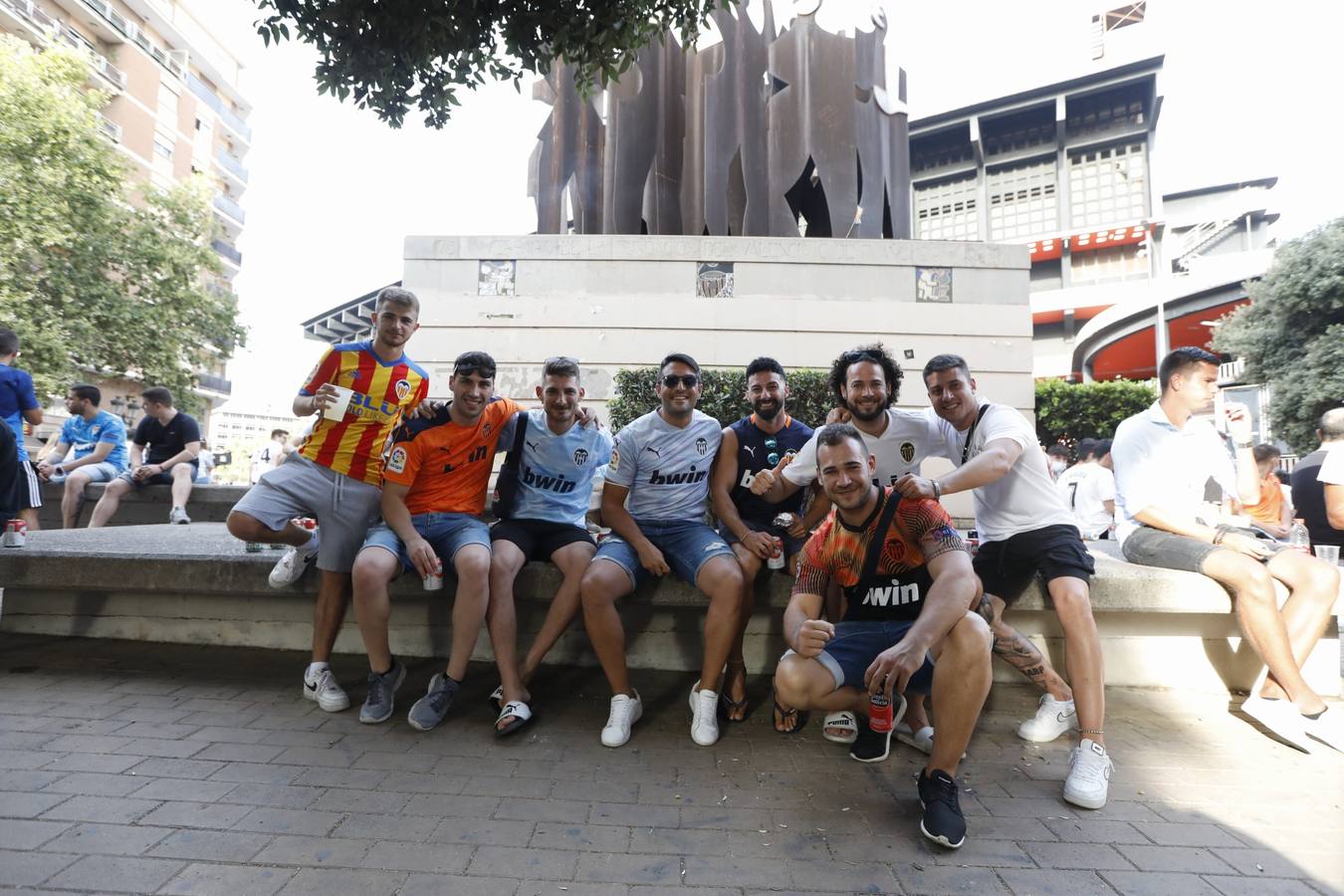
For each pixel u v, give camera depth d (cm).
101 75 2958
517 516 337
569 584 309
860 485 243
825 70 1164
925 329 1044
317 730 280
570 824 211
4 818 202
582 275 1052
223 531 497
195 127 3694
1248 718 315
